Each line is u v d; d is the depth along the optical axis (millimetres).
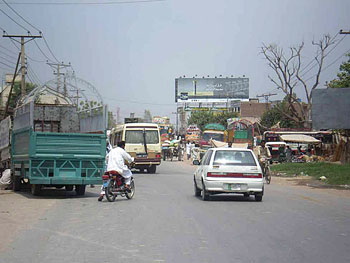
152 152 29641
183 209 12562
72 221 10500
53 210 12430
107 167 14680
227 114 93938
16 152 17656
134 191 17016
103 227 9648
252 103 97250
